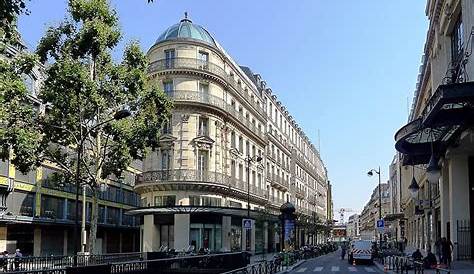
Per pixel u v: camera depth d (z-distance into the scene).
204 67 45.81
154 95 27.50
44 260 28.59
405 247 50.62
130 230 62.94
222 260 25.06
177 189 43.78
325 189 126.19
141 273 18.81
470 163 26.03
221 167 47.56
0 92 22.59
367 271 30.11
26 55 24.55
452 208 25.97
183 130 44.28
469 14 20.83
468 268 21.41
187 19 48.09
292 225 40.03
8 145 24.50
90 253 27.52
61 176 28.31
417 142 25.30
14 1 9.81
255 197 56.22
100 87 26.39
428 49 33.94
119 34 26.47
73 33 26.14
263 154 63.06
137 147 27.05
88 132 24.91
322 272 29.25
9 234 40.03
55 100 25.28
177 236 42.31
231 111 50.00
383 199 120.81
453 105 18.83
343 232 96.31
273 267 27.86
